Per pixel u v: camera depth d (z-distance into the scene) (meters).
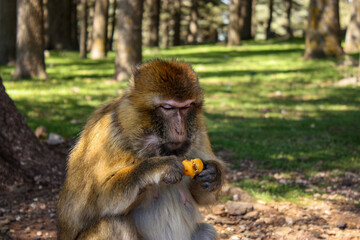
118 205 3.32
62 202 3.98
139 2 18.08
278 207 6.19
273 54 28.56
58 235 4.12
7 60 23.67
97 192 3.51
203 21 63.16
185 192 3.96
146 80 3.46
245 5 42.66
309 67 21.98
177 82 3.40
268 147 9.55
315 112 13.19
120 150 3.48
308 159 8.70
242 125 11.63
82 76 19.69
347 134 10.48
